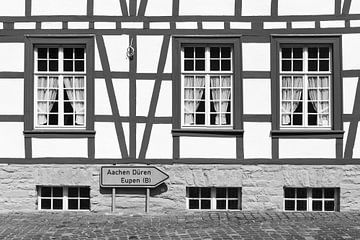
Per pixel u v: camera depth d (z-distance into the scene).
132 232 9.02
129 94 10.89
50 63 11.09
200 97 11.01
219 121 10.99
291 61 10.99
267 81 10.86
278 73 10.85
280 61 10.95
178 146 10.86
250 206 10.83
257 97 10.85
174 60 10.88
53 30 10.95
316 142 10.81
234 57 10.88
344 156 10.78
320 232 8.84
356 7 10.80
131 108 10.88
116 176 10.81
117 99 10.90
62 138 10.91
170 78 10.88
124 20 10.93
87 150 10.91
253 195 10.83
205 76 10.99
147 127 10.87
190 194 11.06
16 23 10.97
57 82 11.07
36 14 10.97
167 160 10.87
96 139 10.90
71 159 10.91
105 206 10.89
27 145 10.93
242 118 10.84
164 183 10.87
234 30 10.86
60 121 11.04
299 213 10.58
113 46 10.93
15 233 8.98
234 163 10.84
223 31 10.87
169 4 10.91
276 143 10.84
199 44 10.95
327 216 10.28
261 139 10.84
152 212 10.83
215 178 10.84
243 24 10.88
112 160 10.90
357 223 9.59
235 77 10.86
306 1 10.84
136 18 10.91
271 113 10.84
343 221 9.78
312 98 10.96
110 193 10.91
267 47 10.85
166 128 10.87
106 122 10.90
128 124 10.88
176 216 10.40
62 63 11.06
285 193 11.01
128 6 10.93
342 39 10.81
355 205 10.77
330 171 10.78
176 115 10.86
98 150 10.90
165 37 10.88
